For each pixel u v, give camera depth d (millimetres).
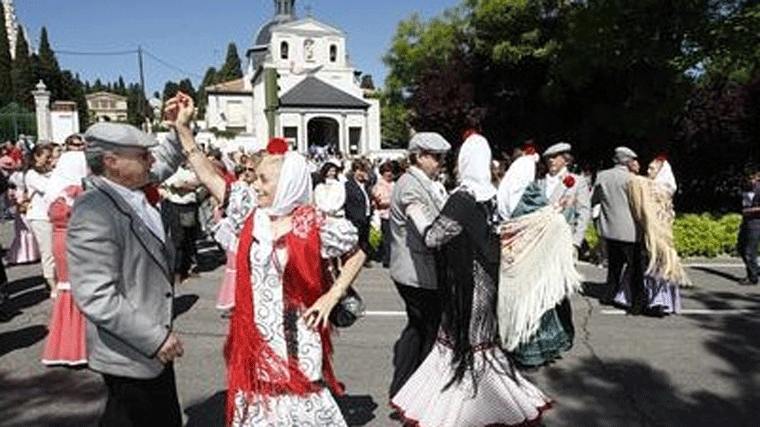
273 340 3334
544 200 5668
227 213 3668
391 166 11078
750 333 6930
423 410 4145
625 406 5020
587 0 16359
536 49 20094
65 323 5863
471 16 22750
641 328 7117
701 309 7969
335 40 74000
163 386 3191
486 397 4078
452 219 4016
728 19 14289
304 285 3385
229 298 7625
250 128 77375
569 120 20969
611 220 7645
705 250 11836
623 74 17688
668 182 8148
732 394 5262
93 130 3154
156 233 3211
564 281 5395
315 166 13125
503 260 5336
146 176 3221
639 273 7629
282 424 3314
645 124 15820
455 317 4098
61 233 5773
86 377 5652
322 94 66188
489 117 22703
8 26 84875
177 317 7730
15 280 9977
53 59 77812
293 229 3389
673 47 14617
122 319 2918
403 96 40844
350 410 4906
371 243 12109
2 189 9008
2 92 65062
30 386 5441
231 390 3367
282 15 87750
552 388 5379
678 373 5723
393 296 8836
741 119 18609
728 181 20625
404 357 4754
